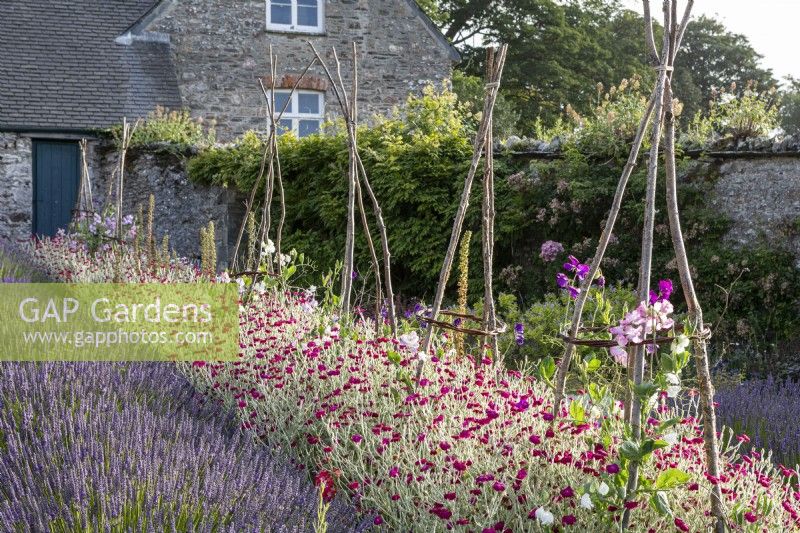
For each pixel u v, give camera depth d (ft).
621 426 11.40
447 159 31.89
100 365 15.78
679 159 27.63
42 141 49.21
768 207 26.20
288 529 10.15
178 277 28.73
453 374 14.84
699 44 106.32
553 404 13.66
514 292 30.04
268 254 25.17
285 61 54.65
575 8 94.79
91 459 11.07
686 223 27.30
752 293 25.89
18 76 50.75
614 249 28.17
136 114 50.26
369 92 55.16
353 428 13.53
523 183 29.86
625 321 10.50
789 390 21.22
